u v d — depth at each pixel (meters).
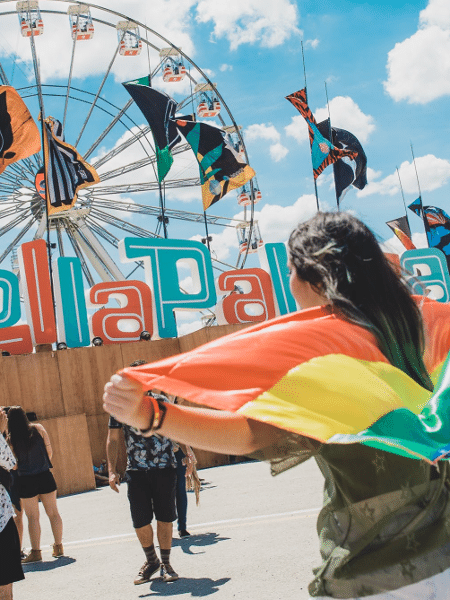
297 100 22.66
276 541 6.31
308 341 1.57
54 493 7.27
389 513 1.55
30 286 16.67
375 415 1.51
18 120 19.39
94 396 15.88
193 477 7.51
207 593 4.92
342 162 22.73
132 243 17.91
